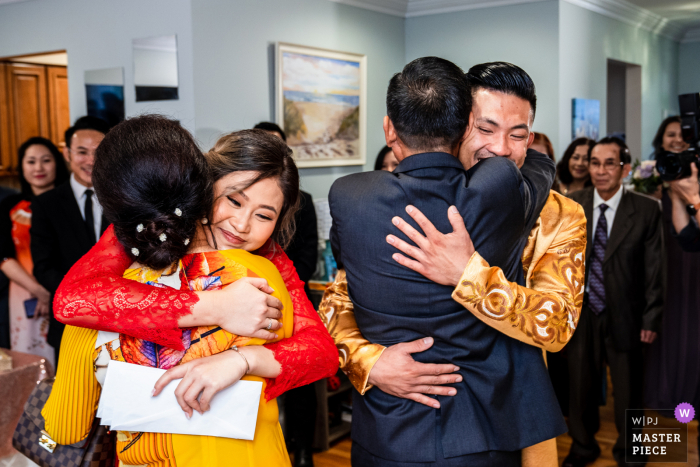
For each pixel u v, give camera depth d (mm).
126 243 952
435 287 1138
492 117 1260
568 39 5008
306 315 1157
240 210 1018
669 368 2732
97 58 3992
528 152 1407
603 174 2885
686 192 2170
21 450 1180
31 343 3414
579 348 2887
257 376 990
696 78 8117
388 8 5078
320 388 3188
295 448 2941
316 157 4383
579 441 2918
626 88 7121
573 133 5125
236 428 948
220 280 993
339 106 4543
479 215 1111
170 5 3572
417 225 1129
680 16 6969
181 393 913
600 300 2893
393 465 1178
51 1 4199
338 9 4562
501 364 1183
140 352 952
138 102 3799
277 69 4008
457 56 5223
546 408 1213
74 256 2793
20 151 3455
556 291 1229
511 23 4996
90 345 980
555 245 1283
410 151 1184
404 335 1193
